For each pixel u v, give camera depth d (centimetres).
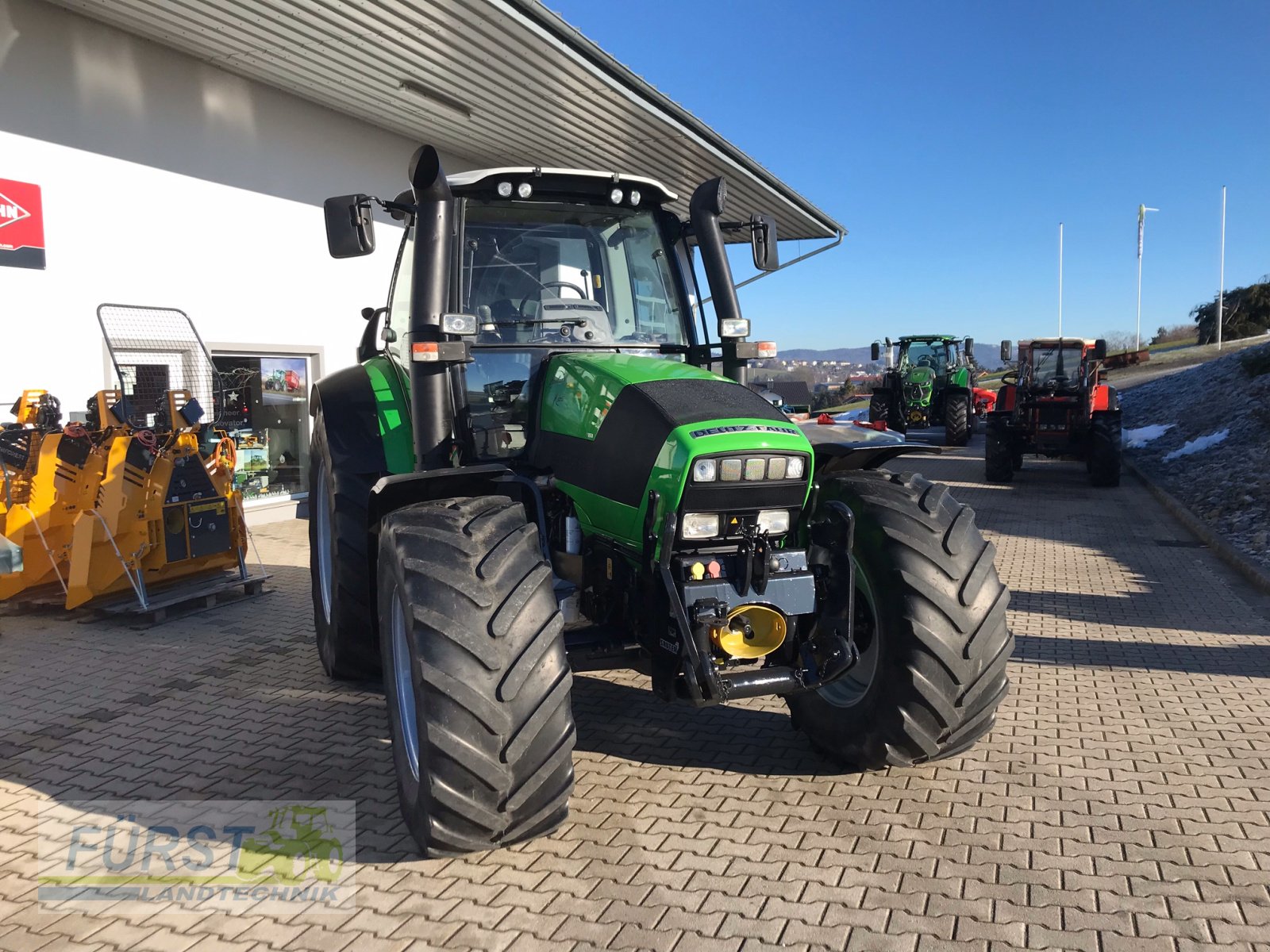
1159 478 1296
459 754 265
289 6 709
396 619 312
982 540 343
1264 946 246
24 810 336
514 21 734
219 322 864
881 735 336
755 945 248
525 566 288
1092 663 504
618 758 375
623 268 418
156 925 264
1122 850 298
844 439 394
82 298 748
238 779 360
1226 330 3962
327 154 966
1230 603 641
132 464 587
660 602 308
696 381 331
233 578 666
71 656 522
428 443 345
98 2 707
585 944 249
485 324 386
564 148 1093
